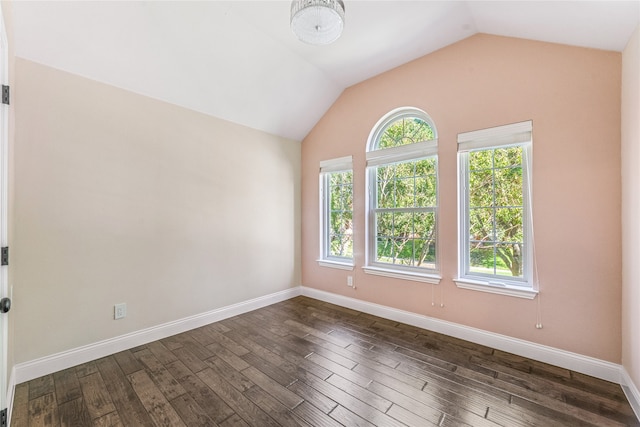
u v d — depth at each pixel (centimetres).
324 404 173
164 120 269
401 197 313
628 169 178
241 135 335
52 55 203
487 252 255
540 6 178
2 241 142
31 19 183
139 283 252
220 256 314
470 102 255
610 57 194
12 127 179
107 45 214
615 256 192
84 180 222
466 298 258
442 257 272
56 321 209
